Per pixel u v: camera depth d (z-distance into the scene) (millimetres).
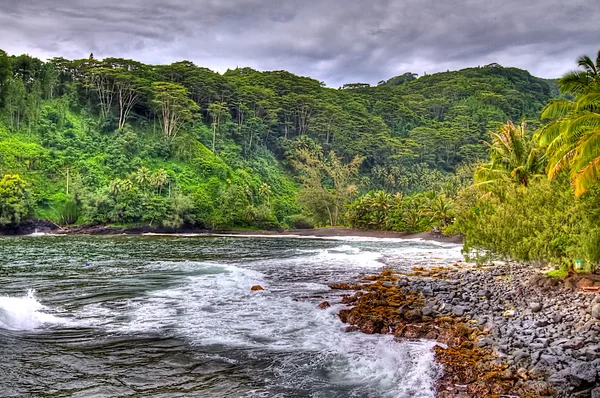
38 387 8266
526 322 12695
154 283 20875
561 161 16906
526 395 8125
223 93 131625
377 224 85750
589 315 12805
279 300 17031
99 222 83625
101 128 106812
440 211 69562
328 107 141750
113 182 86375
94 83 113375
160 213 85500
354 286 20281
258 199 104250
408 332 12242
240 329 12758
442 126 160250
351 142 137875
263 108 135000
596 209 15422
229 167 108312
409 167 137250
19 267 27016
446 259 35594
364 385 8758
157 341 11445
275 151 134250
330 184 122062
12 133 93250
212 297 17500
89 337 11617
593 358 9461
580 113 17016
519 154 36531
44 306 15367
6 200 74250
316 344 11422
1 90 98000
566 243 16203
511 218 18328
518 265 26469
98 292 18391
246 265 29578
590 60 19125
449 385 8672
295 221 98500
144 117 117062
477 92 190875
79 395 7992
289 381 8953
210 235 82562
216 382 8836
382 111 168625
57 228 79438
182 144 105812
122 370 9328
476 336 11961
